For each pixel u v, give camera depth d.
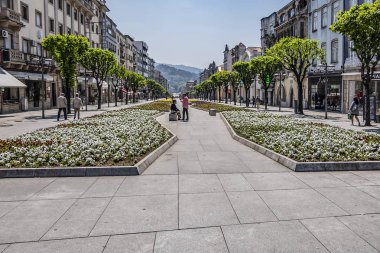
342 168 7.28
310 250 3.67
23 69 31.12
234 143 11.53
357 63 26.89
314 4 36.41
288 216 4.65
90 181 6.42
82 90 51.31
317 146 9.16
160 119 21.98
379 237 3.98
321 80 34.28
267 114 23.11
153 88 109.75
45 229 4.23
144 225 4.35
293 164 7.33
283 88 48.22
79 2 46.47
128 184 6.23
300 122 16.83
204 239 3.95
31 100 34.44
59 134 11.71
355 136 11.40
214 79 70.62
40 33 35.41
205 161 8.37
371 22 14.36
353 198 5.41
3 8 27.03
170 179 6.61
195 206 5.06
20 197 5.47
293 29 43.94
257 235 4.05
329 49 32.84
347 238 3.96
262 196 5.53
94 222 4.45
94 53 34.44
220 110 30.45
